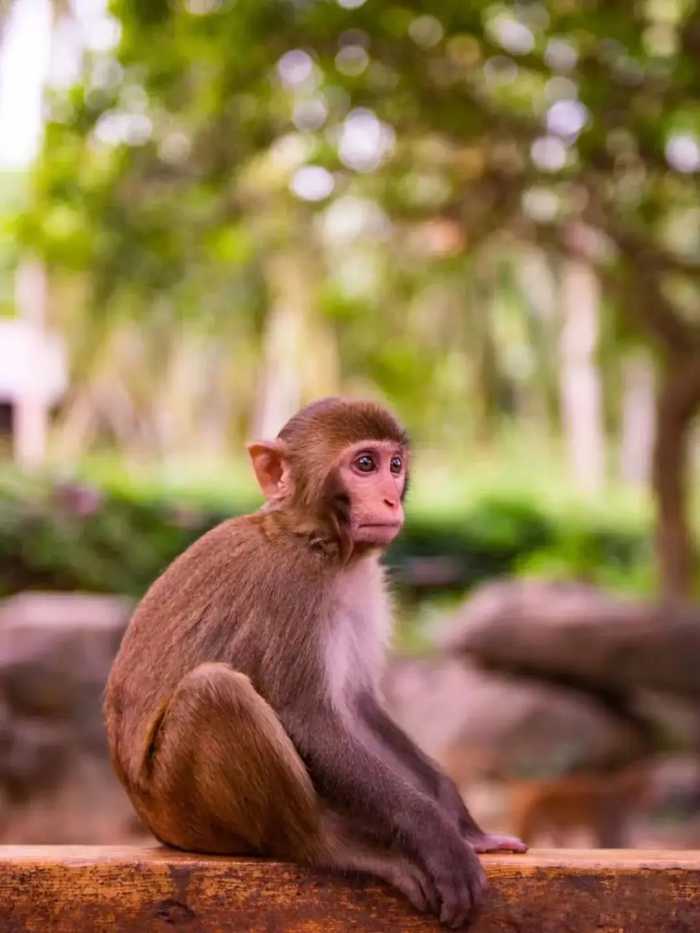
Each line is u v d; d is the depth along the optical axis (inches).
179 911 155.7
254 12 522.6
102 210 613.0
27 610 510.9
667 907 157.2
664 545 690.8
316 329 1136.2
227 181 609.3
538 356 1534.2
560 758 569.3
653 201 644.7
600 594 644.7
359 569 174.4
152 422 1563.7
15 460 839.7
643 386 1638.8
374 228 746.2
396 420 173.8
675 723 592.1
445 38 530.9
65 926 155.1
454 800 174.1
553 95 593.9
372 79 567.5
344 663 171.2
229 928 155.7
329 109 594.9
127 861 156.5
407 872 154.9
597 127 556.7
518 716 578.6
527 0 524.7
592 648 591.8
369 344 955.3
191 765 157.2
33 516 721.0
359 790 156.6
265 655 161.2
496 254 1248.2
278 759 154.7
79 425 1481.3
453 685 609.3
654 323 677.3
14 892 155.4
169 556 773.9
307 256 915.4
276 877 156.4
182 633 163.8
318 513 167.6
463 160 650.2
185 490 824.3
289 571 164.7
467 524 989.2
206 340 1386.6
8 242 719.7
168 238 631.8
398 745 177.2
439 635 734.5
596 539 1025.5
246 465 1338.6
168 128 605.6
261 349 1074.7
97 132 574.9
